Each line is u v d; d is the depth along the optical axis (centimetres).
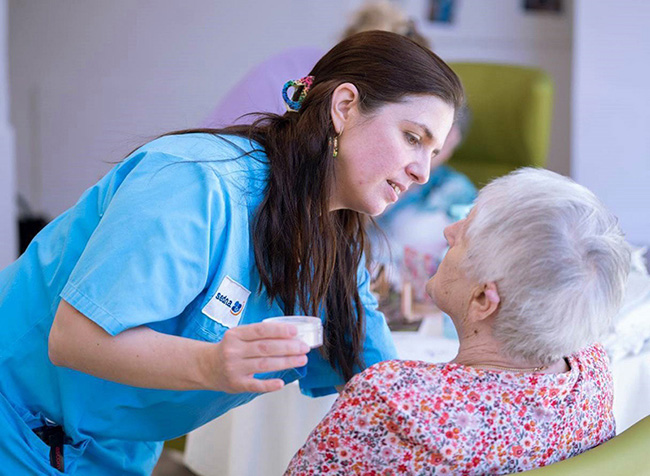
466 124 302
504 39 498
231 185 132
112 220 124
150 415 143
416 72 134
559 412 121
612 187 438
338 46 142
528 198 123
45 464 138
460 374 120
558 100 500
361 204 140
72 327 122
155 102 528
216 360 114
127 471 152
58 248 140
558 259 119
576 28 427
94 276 121
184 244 125
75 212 139
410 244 261
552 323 120
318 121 135
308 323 115
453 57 504
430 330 221
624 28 420
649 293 210
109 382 137
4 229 411
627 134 430
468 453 115
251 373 113
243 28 518
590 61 428
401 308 231
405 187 140
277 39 518
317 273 140
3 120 408
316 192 137
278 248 136
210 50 521
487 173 350
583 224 122
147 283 121
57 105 528
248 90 300
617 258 122
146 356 120
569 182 127
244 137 141
